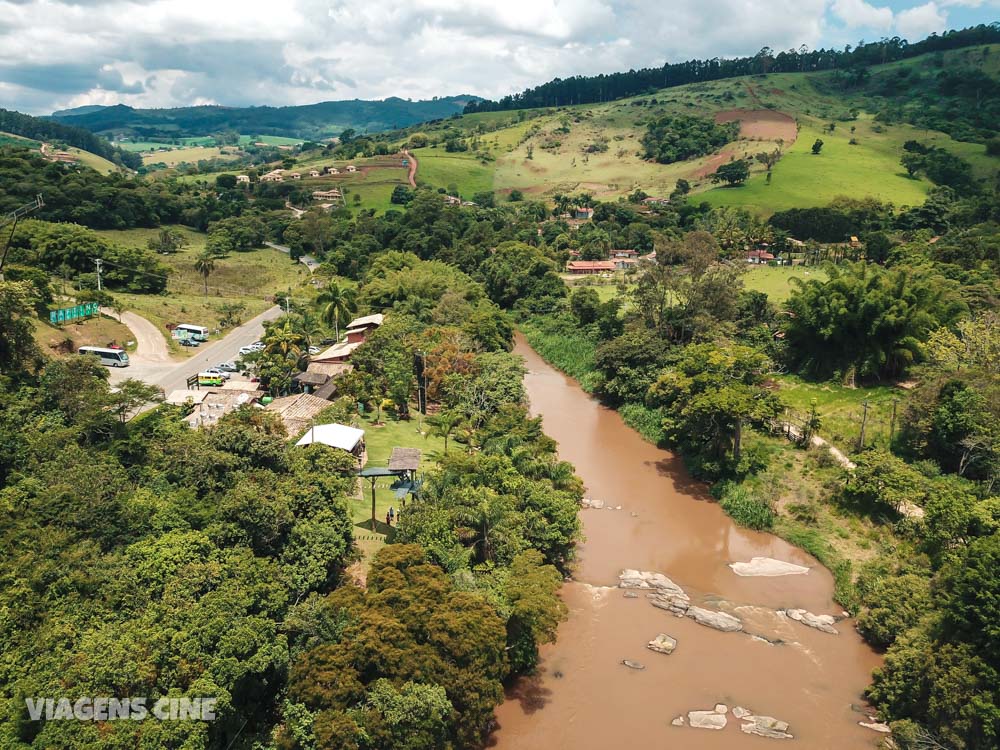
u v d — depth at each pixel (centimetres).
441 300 12306
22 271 9331
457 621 3562
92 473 4250
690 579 5528
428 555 4375
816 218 17725
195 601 3528
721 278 10181
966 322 8238
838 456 6938
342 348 9731
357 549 4747
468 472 5684
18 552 3484
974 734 3462
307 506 4531
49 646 3103
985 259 12469
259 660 3306
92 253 12775
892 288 8569
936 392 6725
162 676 3133
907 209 18375
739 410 6675
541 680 4322
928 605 4394
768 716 4044
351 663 3341
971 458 6203
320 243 18575
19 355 5828
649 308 10300
